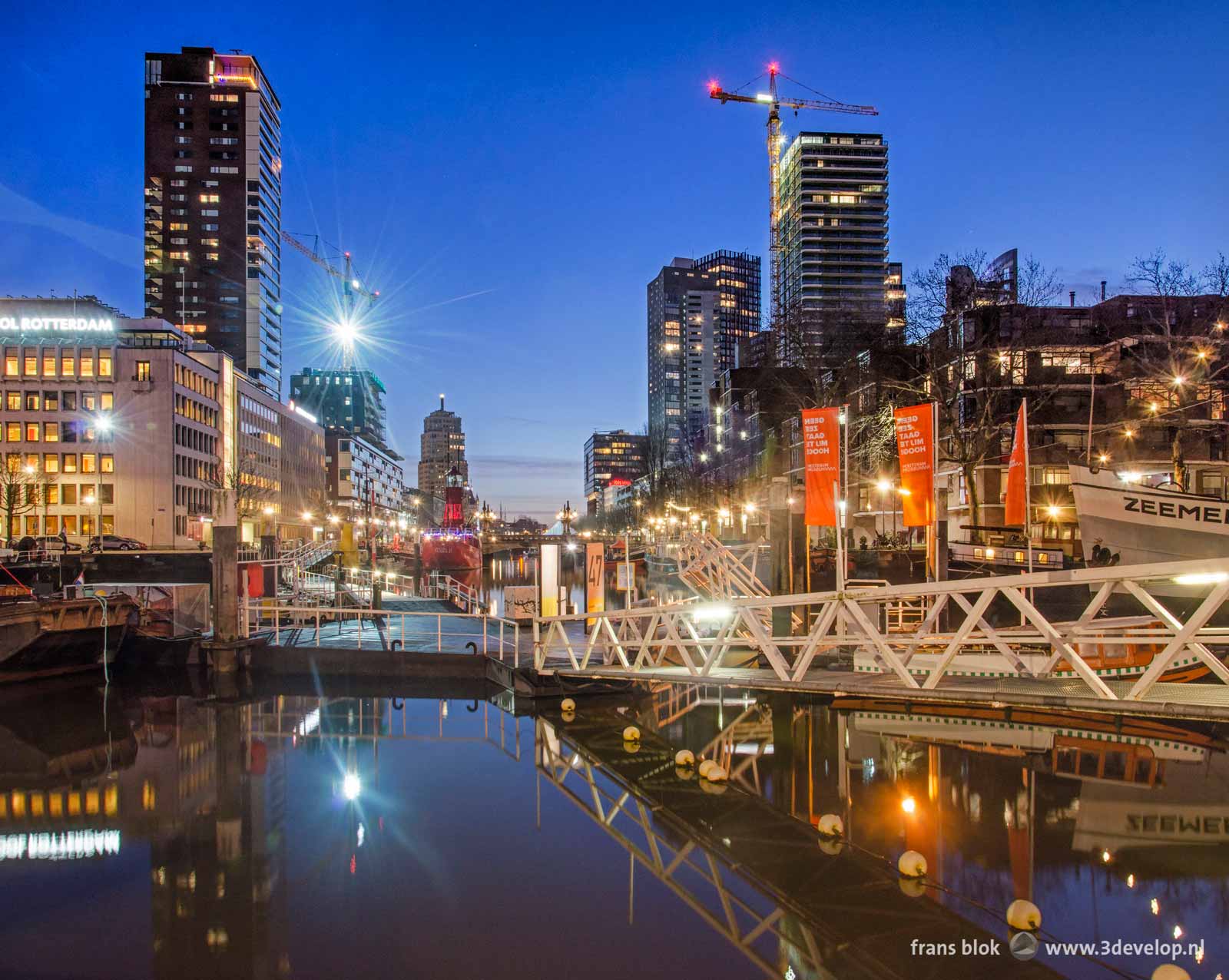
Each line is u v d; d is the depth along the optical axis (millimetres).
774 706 23969
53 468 81125
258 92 146875
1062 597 31391
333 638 32469
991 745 19344
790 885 12227
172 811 15992
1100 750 18672
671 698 25266
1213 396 51562
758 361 121375
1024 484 29109
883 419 61188
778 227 168500
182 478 86125
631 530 147125
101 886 12570
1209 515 31359
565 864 13180
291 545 82625
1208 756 18156
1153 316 54562
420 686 27406
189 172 144750
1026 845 13375
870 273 163750
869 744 19609
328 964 10094
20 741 21297
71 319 83812
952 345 56281
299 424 142000
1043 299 55656
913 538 50156
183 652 29797
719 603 20047
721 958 10086
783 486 40250
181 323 142875
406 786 17406
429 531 109750
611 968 9781
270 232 153625
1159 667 12961
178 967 10086
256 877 12805
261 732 22000
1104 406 54750
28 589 31609
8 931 11094
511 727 22250
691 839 14219
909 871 12234
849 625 25109
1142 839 13484
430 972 9844
